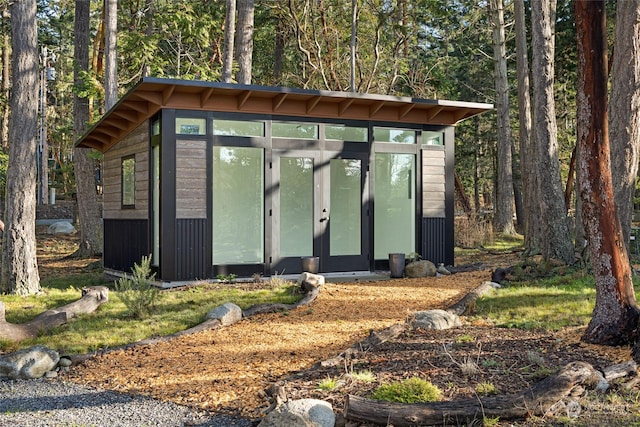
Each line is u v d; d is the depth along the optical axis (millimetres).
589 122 6516
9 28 28094
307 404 4477
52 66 34469
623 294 6469
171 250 11531
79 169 18047
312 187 12828
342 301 9688
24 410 5086
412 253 13836
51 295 10586
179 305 9328
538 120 13203
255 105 12203
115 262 14000
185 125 11734
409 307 9203
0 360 6176
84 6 17609
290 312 8961
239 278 12109
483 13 25312
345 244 13172
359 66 23750
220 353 6848
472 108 13781
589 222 6605
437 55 29859
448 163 14164
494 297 9578
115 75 16062
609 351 6262
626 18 11422
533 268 12125
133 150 12992
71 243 22359
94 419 4832
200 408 5078
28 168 10859
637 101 11547
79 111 17734
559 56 24469
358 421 4504
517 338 6957
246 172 12312
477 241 20172
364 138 13312
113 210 14141
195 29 19406
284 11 23000
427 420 4480
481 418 4547
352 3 20797
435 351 6391
